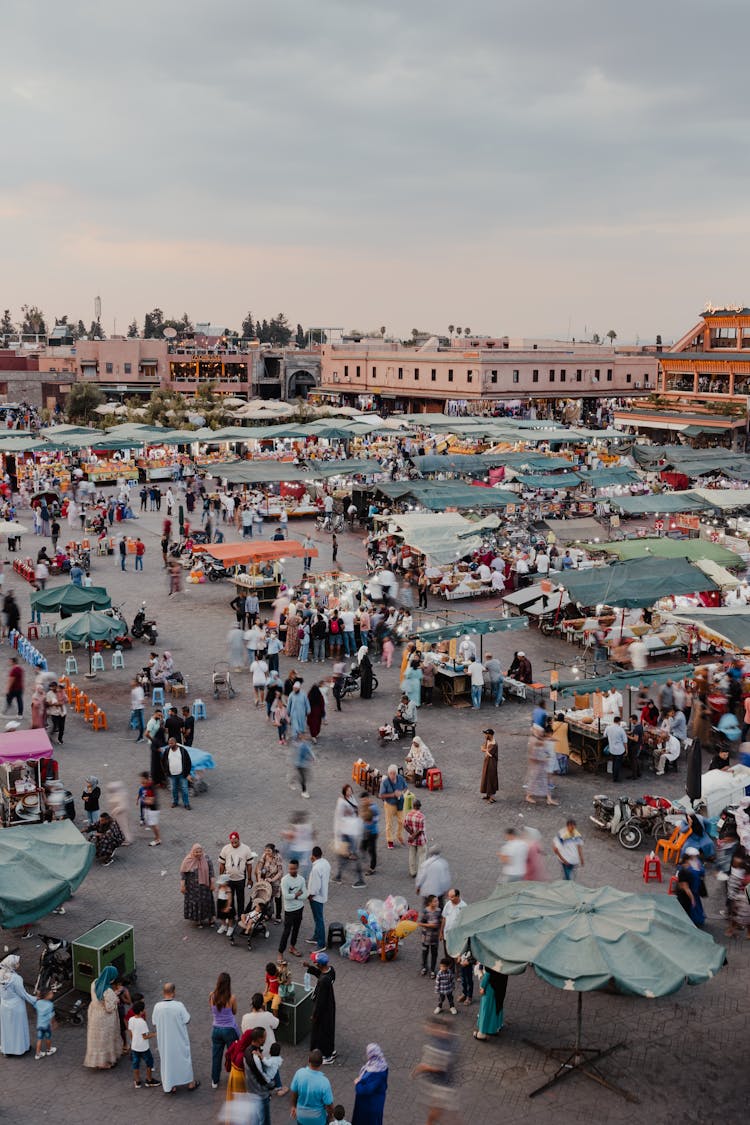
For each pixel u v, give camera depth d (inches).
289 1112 518.6
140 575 1765.5
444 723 1089.4
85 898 727.7
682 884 677.9
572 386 4520.2
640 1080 540.7
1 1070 552.4
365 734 1050.7
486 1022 571.8
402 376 4579.2
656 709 1026.7
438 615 1502.2
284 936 657.0
